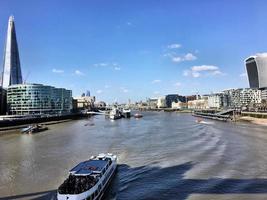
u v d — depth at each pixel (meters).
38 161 91.69
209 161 88.75
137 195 60.59
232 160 90.00
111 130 193.12
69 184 56.41
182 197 58.53
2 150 113.75
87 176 58.31
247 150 107.50
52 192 62.03
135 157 96.12
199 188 63.59
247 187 63.56
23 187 65.44
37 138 153.62
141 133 169.25
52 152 107.56
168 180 69.81
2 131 197.38
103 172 63.25
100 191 59.22
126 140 137.88
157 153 102.50
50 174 75.75
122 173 76.75
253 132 170.75
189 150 108.00
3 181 70.06
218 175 73.12
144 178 71.94
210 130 184.38
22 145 127.12
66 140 142.25
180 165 84.19
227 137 146.50
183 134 161.00
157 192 61.88
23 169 81.38
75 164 86.75
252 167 80.94
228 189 62.62
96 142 132.88
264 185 64.81
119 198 59.41
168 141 132.38
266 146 116.75
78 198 52.16
